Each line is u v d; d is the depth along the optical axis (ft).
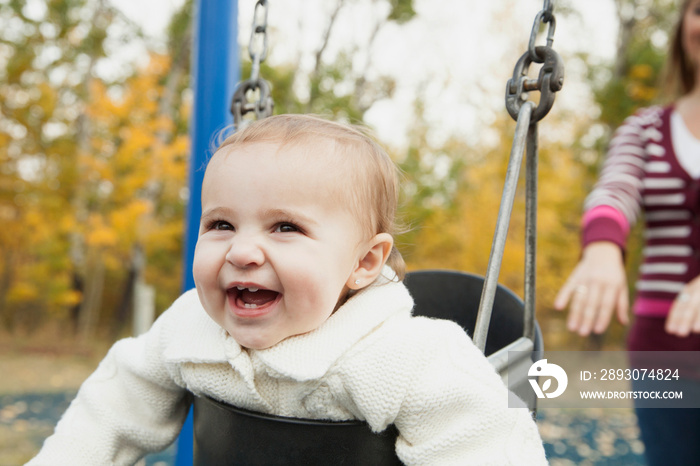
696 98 4.70
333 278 2.24
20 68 26.53
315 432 2.04
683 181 4.46
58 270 27.48
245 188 2.20
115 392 2.83
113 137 26.73
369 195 2.43
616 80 28.73
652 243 4.71
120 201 26.35
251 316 2.20
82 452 2.67
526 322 2.90
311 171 2.23
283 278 2.13
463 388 2.22
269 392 2.34
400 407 2.20
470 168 29.48
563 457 11.93
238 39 4.87
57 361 27.20
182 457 4.30
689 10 4.81
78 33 28.68
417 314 3.59
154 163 25.54
